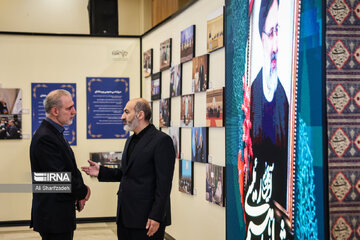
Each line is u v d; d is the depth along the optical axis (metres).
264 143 3.93
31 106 8.33
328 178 3.03
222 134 5.21
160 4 8.50
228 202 4.83
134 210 3.84
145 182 3.86
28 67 8.33
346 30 3.08
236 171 4.61
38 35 8.37
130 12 10.65
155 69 7.78
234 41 4.67
